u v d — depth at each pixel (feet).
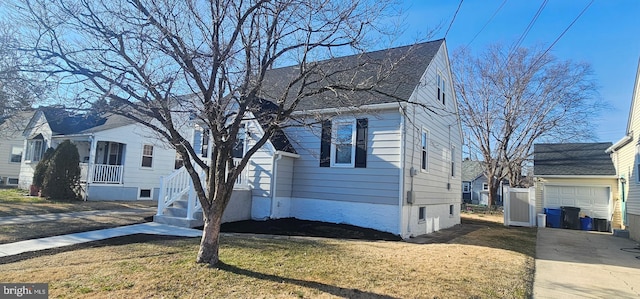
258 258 20.70
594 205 57.00
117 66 18.58
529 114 84.84
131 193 57.52
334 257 22.06
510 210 55.52
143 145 59.72
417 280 17.85
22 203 43.34
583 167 58.39
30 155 68.03
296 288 15.74
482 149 87.15
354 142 36.88
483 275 19.52
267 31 19.62
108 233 26.99
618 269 23.76
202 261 18.38
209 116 17.87
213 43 17.81
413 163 36.40
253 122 37.83
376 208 34.99
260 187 38.70
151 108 17.30
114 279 15.78
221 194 18.60
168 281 15.69
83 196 52.03
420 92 38.63
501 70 85.46
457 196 53.26
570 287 19.04
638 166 40.96
